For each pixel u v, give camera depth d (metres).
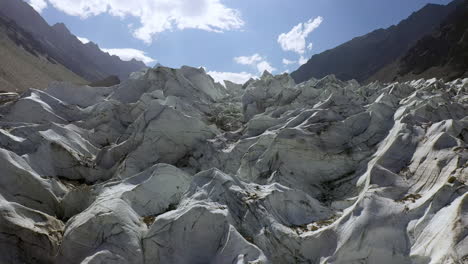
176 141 20.94
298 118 19.62
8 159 14.55
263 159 17.27
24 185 14.46
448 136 12.41
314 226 11.31
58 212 15.23
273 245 10.62
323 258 9.67
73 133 21.31
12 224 11.47
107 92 30.69
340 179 15.24
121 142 21.91
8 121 23.19
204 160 20.31
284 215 11.91
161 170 14.83
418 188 11.42
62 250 11.13
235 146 19.73
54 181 16.44
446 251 7.91
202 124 21.80
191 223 10.86
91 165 19.52
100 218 11.02
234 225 11.23
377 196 10.59
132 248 10.40
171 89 28.95
